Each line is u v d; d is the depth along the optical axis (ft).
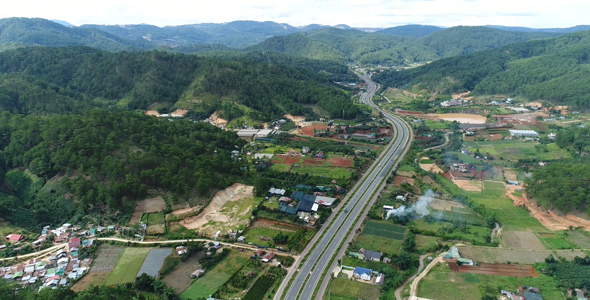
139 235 576.20
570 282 455.63
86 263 509.35
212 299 436.76
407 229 588.91
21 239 555.69
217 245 554.05
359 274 472.03
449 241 555.69
